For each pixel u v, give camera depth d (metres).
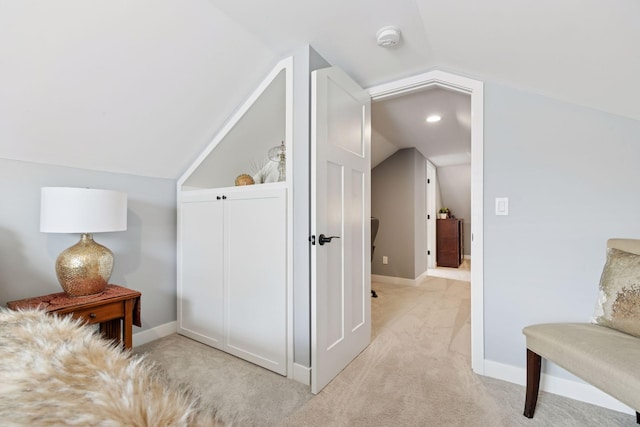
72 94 1.51
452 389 1.64
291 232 1.78
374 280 4.61
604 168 1.51
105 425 0.44
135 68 1.57
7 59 1.27
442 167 6.04
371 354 2.07
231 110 2.14
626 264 1.28
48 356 0.61
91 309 1.55
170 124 1.99
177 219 2.44
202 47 1.66
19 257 1.65
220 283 2.12
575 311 1.57
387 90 2.15
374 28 1.58
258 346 1.90
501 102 1.77
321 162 1.63
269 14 1.50
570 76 1.38
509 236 1.74
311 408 1.47
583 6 0.97
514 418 1.40
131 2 1.33
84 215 1.55
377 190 4.60
